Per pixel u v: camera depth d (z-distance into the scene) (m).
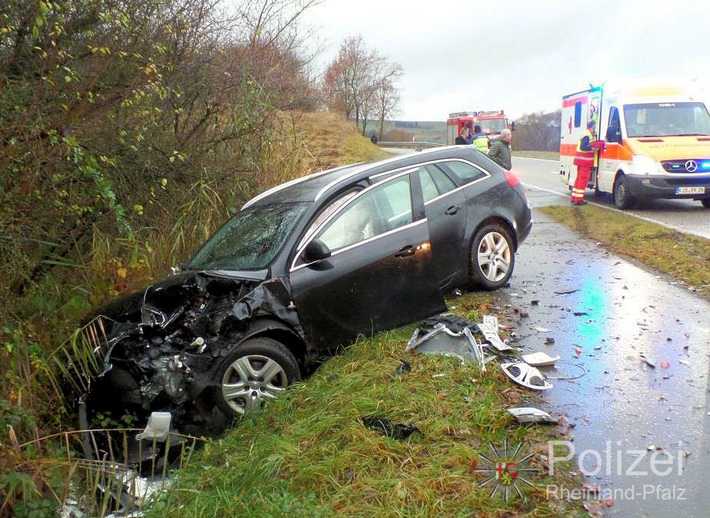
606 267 8.70
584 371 5.20
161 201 8.75
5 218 5.97
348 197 6.09
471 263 7.09
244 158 10.09
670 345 5.63
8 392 5.06
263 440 4.35
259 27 10.18
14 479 3.90
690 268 8.14
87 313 6.56
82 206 7.00
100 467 4.27
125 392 4.82
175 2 8.47
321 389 4.94
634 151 13.57
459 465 3.84
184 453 4.60
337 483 3.76
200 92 9.22
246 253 5.78
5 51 6.41
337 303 5.61
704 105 14.30
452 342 5.55
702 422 4.27
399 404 4.57
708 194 13.19
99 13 6.78
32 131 6.04
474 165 7.36
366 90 54.78
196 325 5.12
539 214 14.29
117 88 7.23
